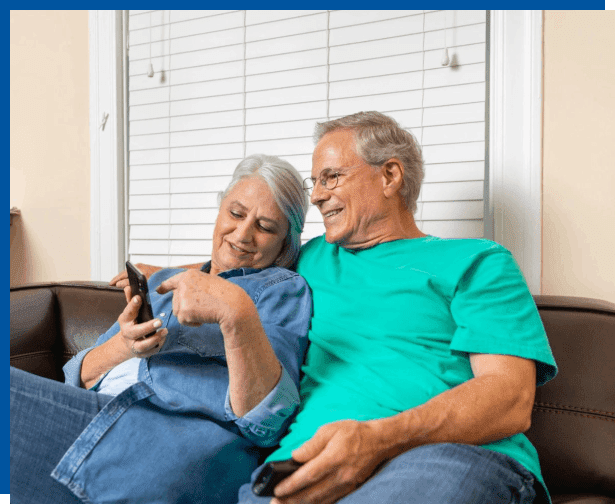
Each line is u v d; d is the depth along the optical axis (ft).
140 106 5.99
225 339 2.54
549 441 3.12
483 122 4.59
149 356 2.92
